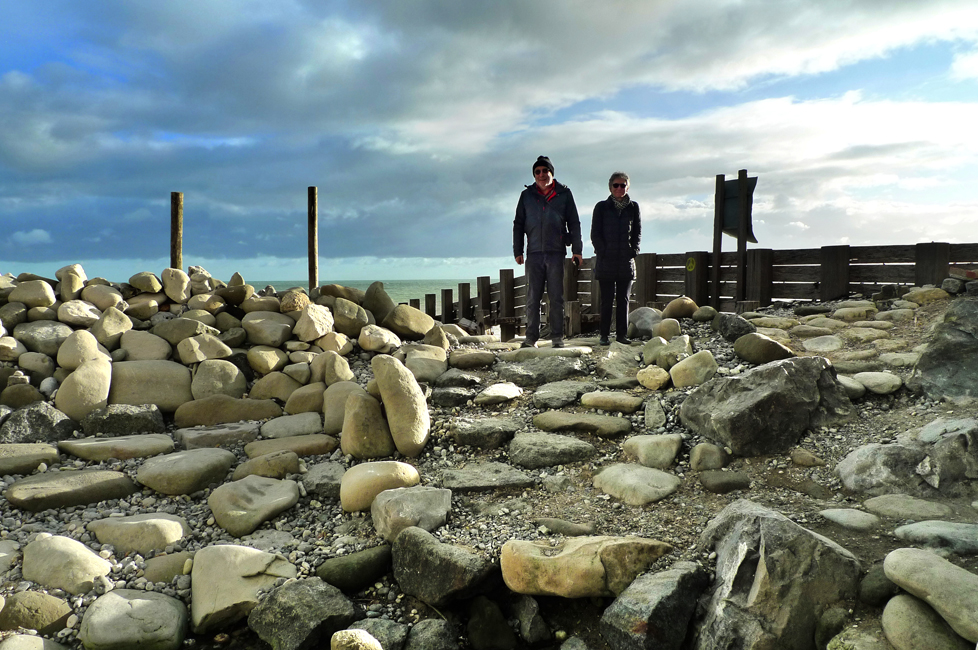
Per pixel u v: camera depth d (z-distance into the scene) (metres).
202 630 3.43
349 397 5.25
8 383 5.56
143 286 6.91
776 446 4.47
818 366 4.82
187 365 6.17
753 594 2.87
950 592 2.51
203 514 4.42
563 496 4.31
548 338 10.56
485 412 5.62
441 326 8.00
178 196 8.12
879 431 4.44
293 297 7.12
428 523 3.98
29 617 3.32
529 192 7.31
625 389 5.82
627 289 7.36
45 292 6.38
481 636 3.32
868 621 2.70
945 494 3.63
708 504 3.97
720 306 10.06
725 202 9.97
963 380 4.68
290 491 4.50
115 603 3.40
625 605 3.04
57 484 4.43
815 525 3.45
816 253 9.13
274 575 3.68
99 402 5.52
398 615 3.51
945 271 8.00
